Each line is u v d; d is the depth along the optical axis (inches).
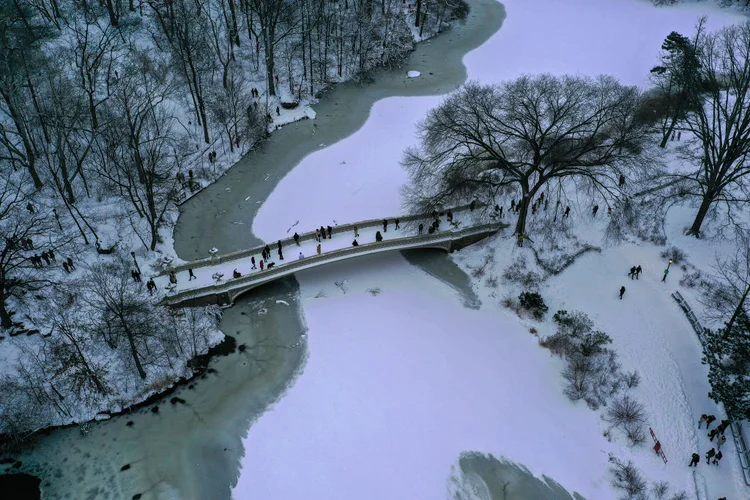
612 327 1857.8
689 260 1988.2
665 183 2234.3
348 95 3004.4
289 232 2209.6
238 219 2279.8
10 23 2605.8
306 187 2431.1
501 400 1716.3
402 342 1876.2
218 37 2952.8
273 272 1959.9
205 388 1745.8
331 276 2091.5
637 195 2239.2
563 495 1508.4
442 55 3334.2
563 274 2043.6
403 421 1660.9
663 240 2069.4
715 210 2057.1
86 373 1696.6
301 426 1649.9
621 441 1590.8
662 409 1637.6
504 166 1983.3
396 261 2156.7
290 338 1886.1
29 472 1550.2
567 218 2198.6
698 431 1579.7
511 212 2252.7
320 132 2751.0
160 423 1658.5
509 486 1528.1
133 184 2044.8
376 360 1820.9
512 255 2117.4
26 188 2182.6
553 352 1829.5
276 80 2935.5
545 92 2034.9
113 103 2440.9
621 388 1695.4
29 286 1836.9
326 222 2252.7
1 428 1616.6
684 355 1753.2
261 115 2731.3
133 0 3004.4
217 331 1892.2
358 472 1546.5
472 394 1732.3
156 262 2048.5
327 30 2960.1
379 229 2171.5
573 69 3157.0
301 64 3070.9
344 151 2635.3
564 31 3518.7
